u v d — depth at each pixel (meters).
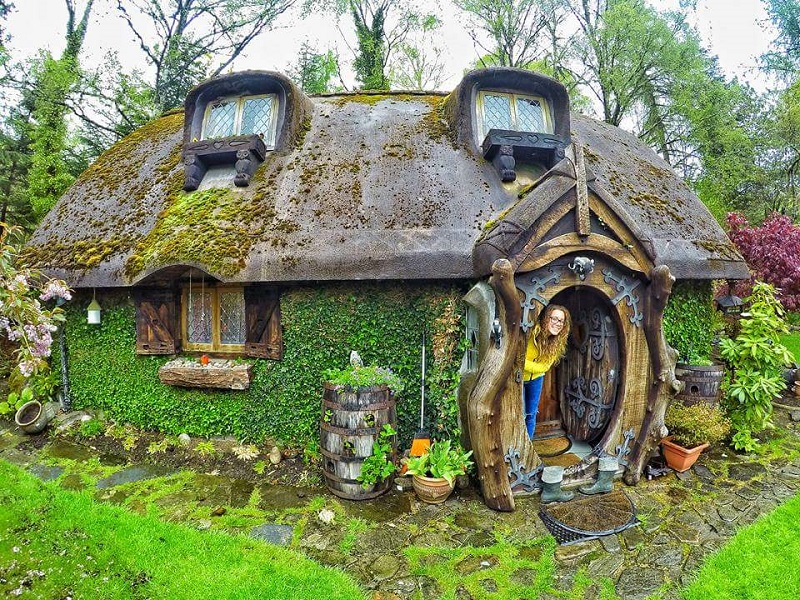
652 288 4.77
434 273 5.28
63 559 3.66
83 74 16.33
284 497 4.85
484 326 4.80
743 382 6.14
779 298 9.52
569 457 5.17
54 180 14.97
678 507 4.66
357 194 5.98
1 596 3.21
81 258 6.61
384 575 3.59
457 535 4.14
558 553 3.89
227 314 6.40
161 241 6.02
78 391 7.12
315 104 8.00
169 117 9.38
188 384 6.02
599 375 5.36
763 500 4.82
